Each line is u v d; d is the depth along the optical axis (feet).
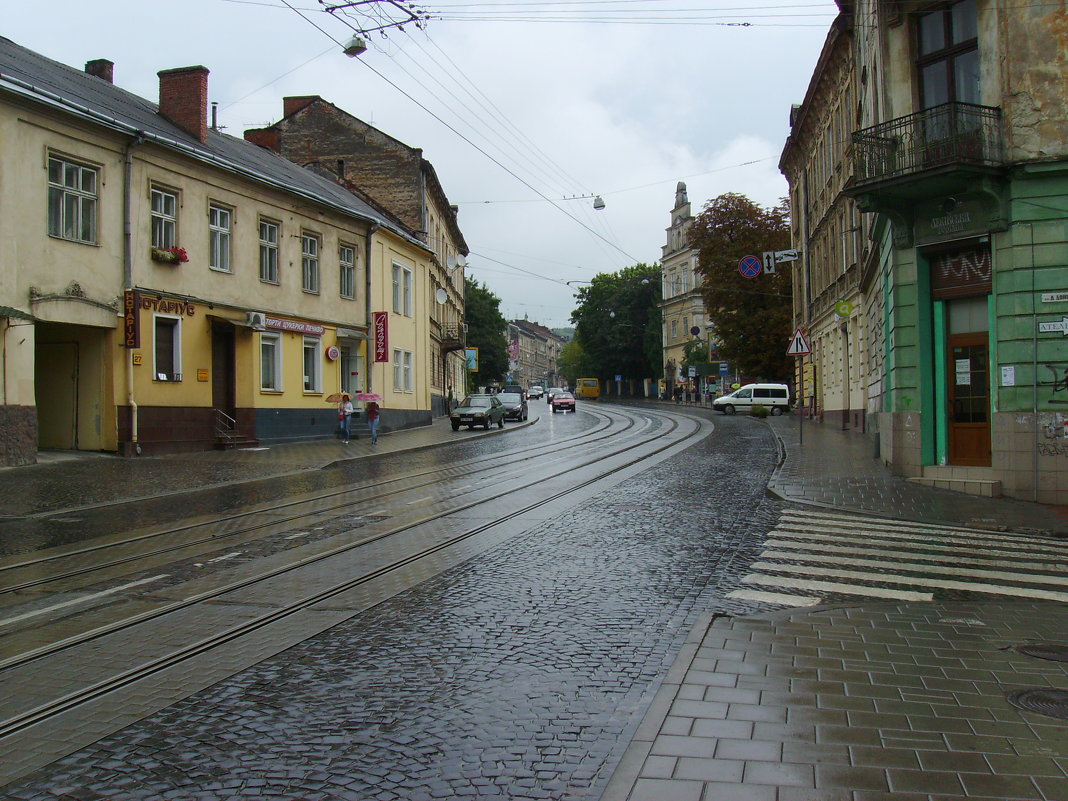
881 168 50.78
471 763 13.75
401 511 42.65
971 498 47.21
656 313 309.83
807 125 131.23
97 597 25.68
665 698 16.26
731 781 12.73
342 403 95.86
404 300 126.82
